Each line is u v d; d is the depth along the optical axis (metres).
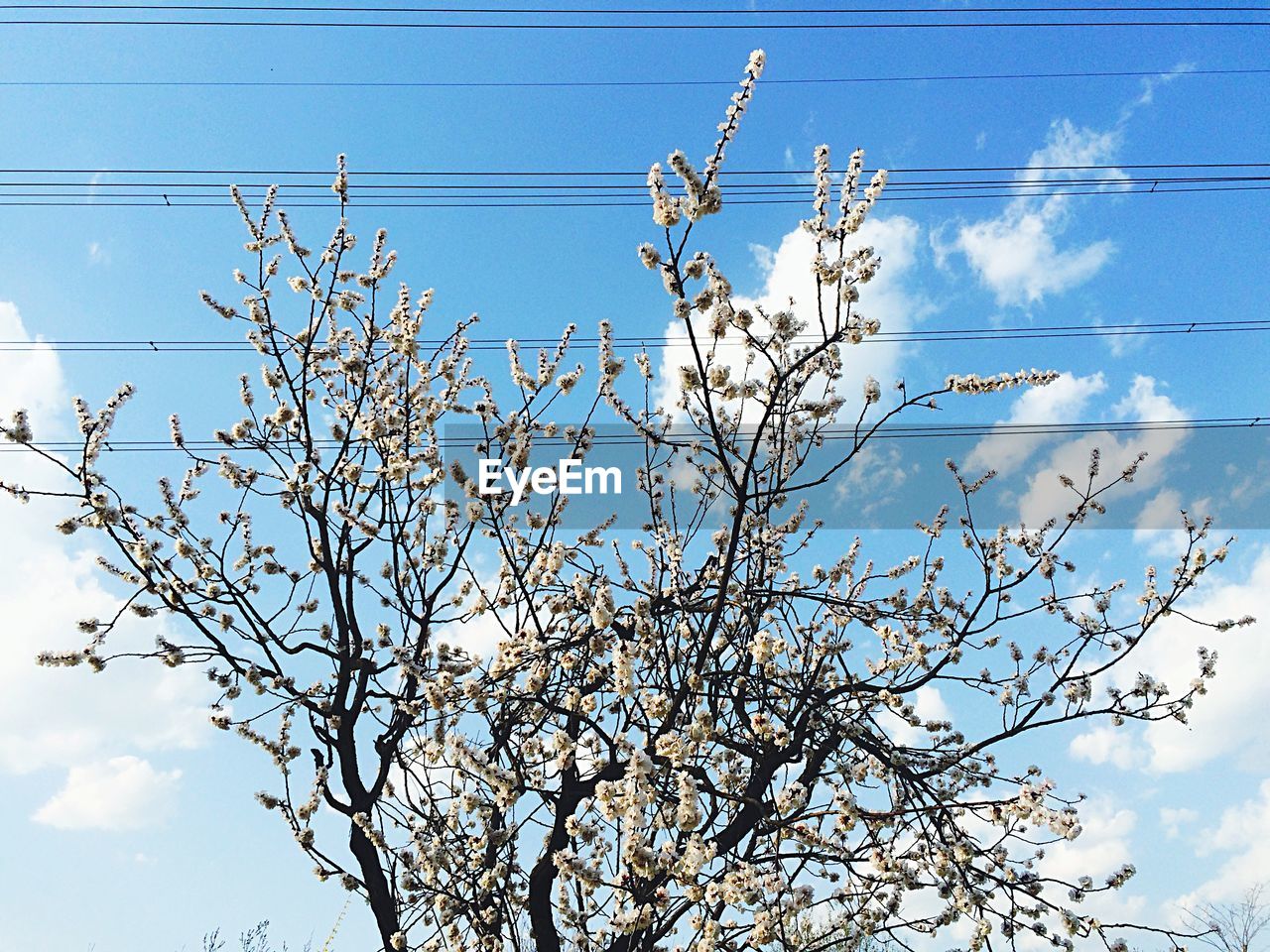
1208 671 5.17
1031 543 5.80
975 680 5.24
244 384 6.29
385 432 6.23
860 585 6.28
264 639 5.69
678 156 3.68
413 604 5.87
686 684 4.68
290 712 6.01
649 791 4.12
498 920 4.96
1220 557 5.47
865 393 4.51
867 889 5.36
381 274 6.56
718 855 4.87
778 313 4.23
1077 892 4.64
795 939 5.14
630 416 5.59
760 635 5.21
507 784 4.71
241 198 6.39
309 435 6.12
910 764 5.00
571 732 5.62
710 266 4.09
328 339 6.61
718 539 5.88
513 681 5.43
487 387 6.30
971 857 4.74
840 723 5.04
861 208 4.03
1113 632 5.48
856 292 4.04
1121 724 5.09
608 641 5.01
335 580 6.00
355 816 5.38
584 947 5.33
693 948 4.92
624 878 4.92
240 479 5.99
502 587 6.27
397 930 5.21
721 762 5.58
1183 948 4.36
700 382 4.16
